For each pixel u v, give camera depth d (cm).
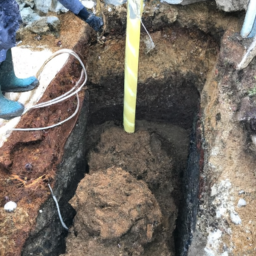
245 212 150
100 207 167
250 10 171
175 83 219
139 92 225
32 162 164
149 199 170
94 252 159
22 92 183
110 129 229
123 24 203
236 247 143
